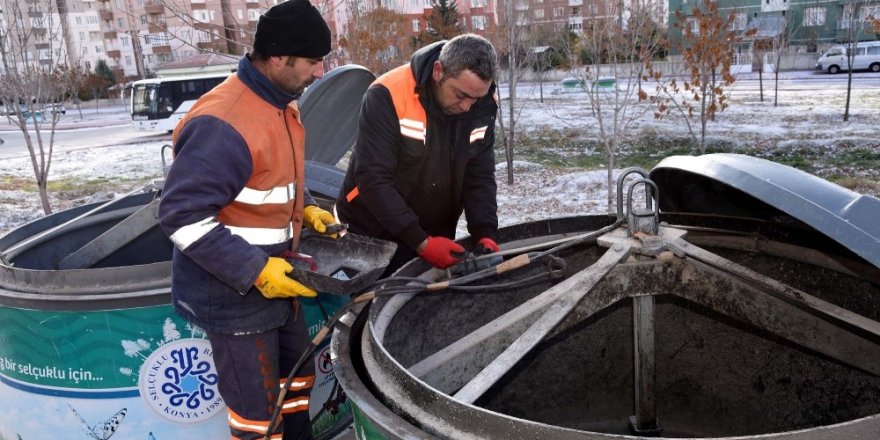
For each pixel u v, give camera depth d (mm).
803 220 1620
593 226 2557
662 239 2146
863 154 10461
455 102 2246
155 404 2225
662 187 2451
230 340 1917
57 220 3045
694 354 2590
